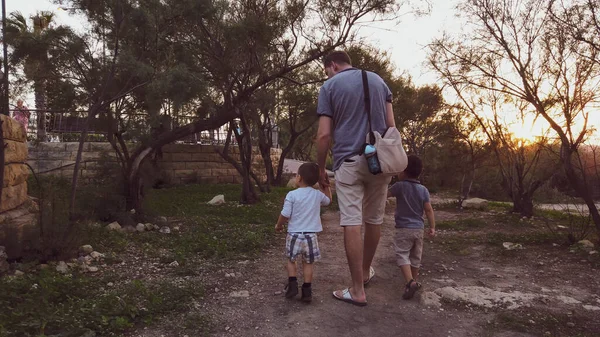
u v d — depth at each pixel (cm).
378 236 441
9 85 682
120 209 812
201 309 399
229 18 1005
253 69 1084
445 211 1206
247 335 348
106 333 338
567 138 708
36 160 1466
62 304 383
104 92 709
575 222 786
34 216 582
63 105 784
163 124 909
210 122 956
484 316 395
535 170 970
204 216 986
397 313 397
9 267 496
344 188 399
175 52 916
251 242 677
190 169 1833
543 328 369
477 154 1320
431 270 555
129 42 757
